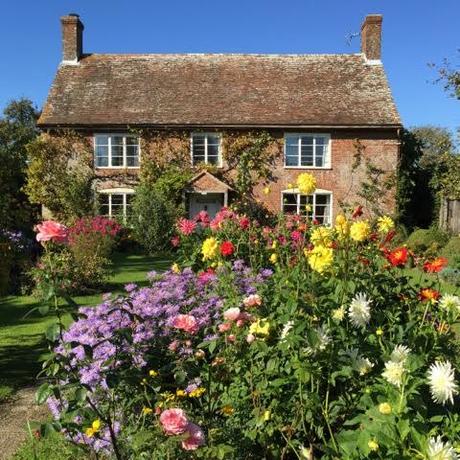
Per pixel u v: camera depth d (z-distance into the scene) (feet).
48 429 8.71
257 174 77.46
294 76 84.23
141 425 10.13
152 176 76.89
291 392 9.96
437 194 69.46
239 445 9.45
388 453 7.32
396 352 8.79
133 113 78.33
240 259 20.65
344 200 77.66
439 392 7.79
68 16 85.25
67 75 83.66
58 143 77.36
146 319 13.35
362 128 76.89
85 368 11.11
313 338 8.90
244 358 10.88
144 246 63.05
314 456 9.93
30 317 30.25
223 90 82.02
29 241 45.88
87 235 48.73
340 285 10.50
